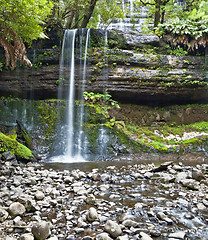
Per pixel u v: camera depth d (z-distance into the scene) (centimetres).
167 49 1038
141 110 1042
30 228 229
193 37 1014
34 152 729
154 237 218
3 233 224
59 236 219
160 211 281
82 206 301
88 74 975
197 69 1019
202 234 224
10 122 830
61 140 812
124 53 987
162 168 534
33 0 535
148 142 852
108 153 776
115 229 221
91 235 222
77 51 981
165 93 1013
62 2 977
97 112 877
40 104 880
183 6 1300
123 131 880
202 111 1047
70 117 859
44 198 323
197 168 571
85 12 1102
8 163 545
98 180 446
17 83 939
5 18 558
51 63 974
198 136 873
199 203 301
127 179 456
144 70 988
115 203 311
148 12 1555
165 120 1043
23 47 637
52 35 985
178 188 387
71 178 430
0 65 869
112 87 973
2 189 354
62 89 973
